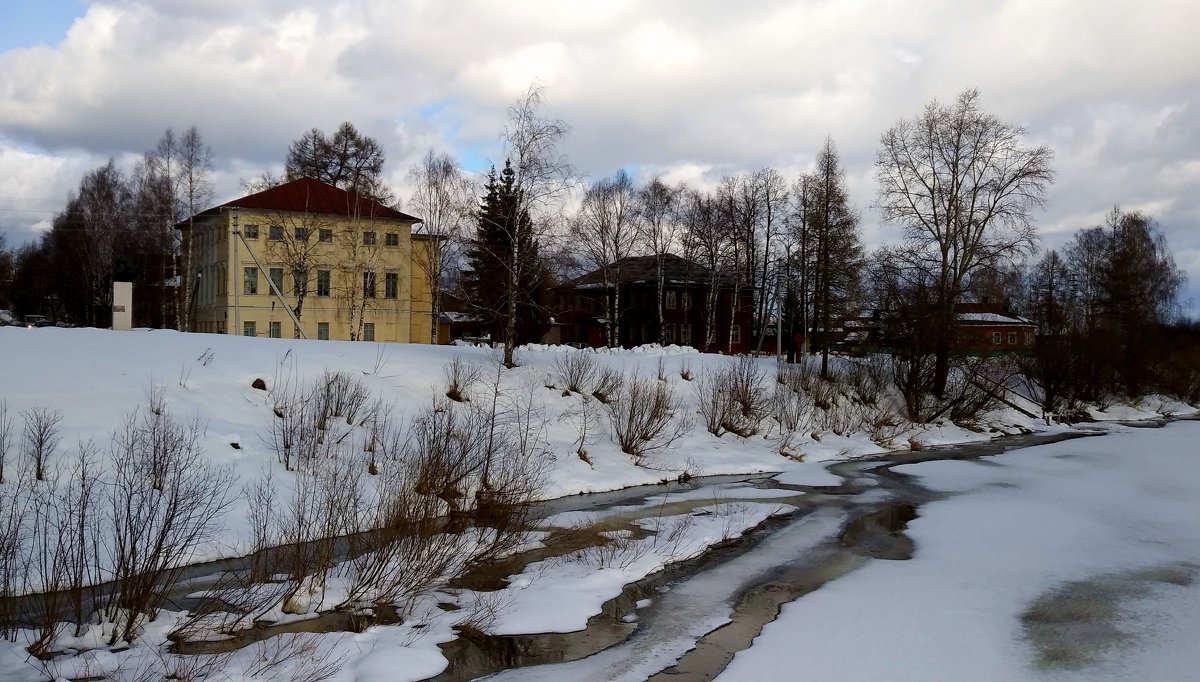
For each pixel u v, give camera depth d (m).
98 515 11.97
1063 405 42.84
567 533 14.95
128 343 19.42
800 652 9.54
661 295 57.81
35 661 8.27
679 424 25.09
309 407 18.06
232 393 17.89
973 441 32.25
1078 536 15.57
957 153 36.59
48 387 15.74
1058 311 44.19
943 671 9.03
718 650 9.59
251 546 12.82
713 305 57.94
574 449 21.14
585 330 70.94
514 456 18.50
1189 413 48.25
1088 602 11.51
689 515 17.00
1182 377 50.97
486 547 13.00
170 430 14.55
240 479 14.68
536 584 11.82
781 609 11.16
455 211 40.78
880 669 9.05
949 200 36.81
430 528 11.84
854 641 9.92
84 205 62.00
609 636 9.98
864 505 18.64
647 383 25.91
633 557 13.37
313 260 47.19
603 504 18.02
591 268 65.38
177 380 17.61
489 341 45.25
